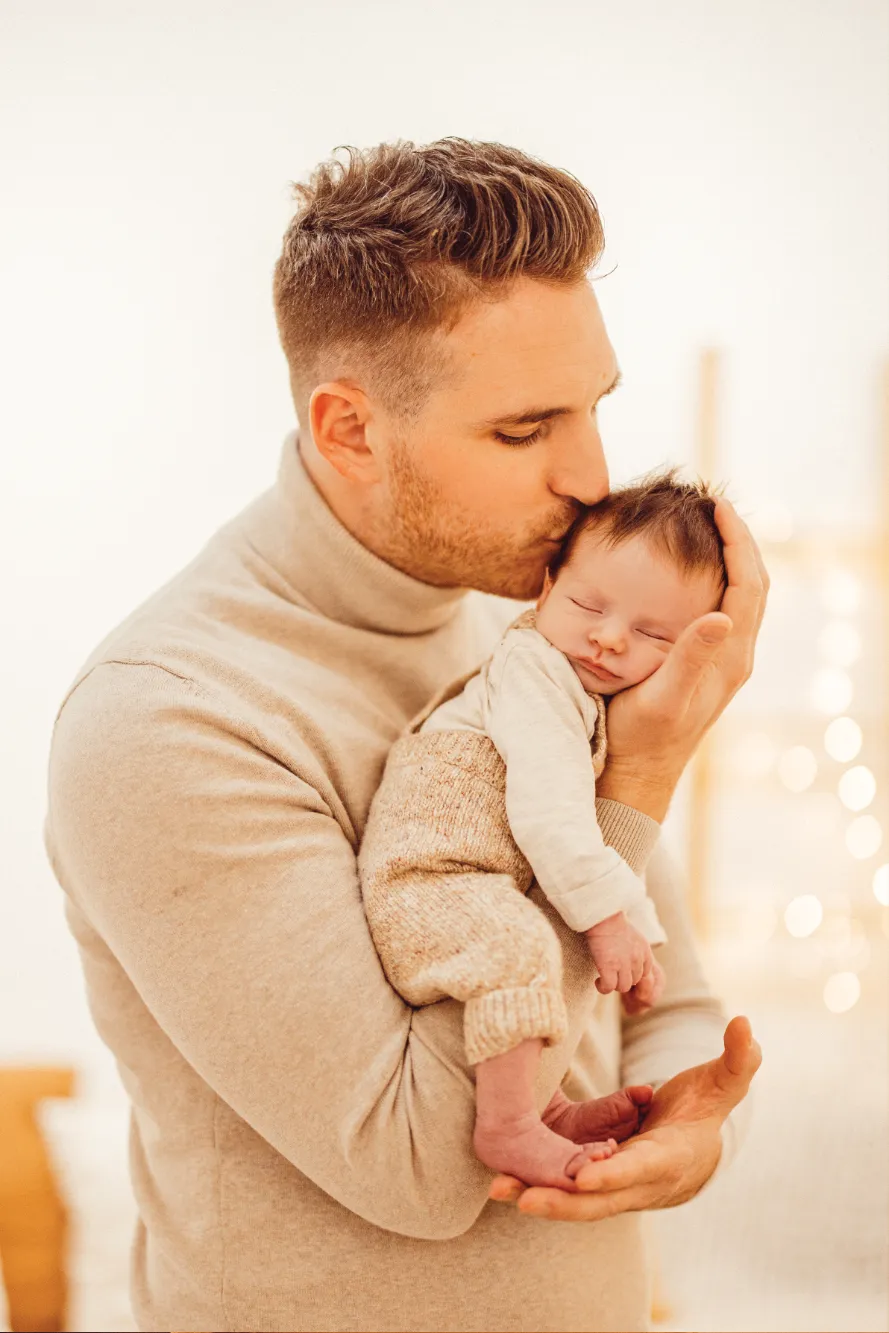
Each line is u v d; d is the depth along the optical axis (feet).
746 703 10.93
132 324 9.43
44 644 9.60
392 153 3.64
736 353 9.07
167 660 3.44
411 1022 3.22
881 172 8.32
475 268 3.34
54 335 9.39
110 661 3.49
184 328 9.46
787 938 10.48
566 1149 3.05
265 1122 3.17
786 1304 7.14
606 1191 3.08
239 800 3.24
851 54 8.13
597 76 8.84
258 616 3.74
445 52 9.12
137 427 9.51
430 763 3.45
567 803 3.26
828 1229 7.48
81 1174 8.25
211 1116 3.55
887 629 10.66
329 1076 3.12
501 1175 3.08
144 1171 3.89
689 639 3.26
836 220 8.55
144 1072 3.70
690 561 3.52
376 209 3.50
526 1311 3.55
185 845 3.19
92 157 9.23
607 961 3.20
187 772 3.23
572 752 3.35
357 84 9.19
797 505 9.89
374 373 3.52
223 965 3.16
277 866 3.22
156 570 9.59
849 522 9.94
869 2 8.03
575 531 3.68
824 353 9.01
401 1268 3.47
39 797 9.55
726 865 10.88
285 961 3.15
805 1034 9.61
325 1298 3.48
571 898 3.19
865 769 10.89
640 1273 3.92
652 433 9.21
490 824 3.34
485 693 3.59
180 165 9.28
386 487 3.64
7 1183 5.89
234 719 3.35
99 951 3.76
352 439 3.65
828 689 10.87
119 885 3.23
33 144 9.18
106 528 9.58
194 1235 3.56
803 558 10.23
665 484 3.78
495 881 3.25
